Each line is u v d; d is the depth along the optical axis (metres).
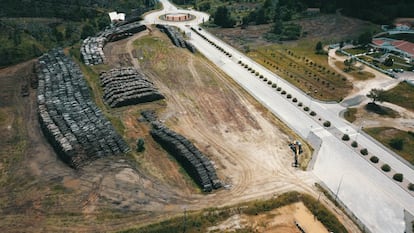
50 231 44.50
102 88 79.06
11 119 67.75
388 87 85.19
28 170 54.84
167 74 88.56
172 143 58.56
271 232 45.53
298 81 87.81
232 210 48.31
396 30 122.69
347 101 78.94
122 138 60.91
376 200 51.34
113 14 139.00
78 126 61.53
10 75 84.56
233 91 81.81
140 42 108.94
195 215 47.28
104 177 53.47
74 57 94.62
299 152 61.19
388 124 70.56
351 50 107.69
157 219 46.50
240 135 65.38
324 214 48.19
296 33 118.50
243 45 112.25
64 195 49.94
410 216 48.84
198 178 53.16
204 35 122.25
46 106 67.50
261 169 56.78
